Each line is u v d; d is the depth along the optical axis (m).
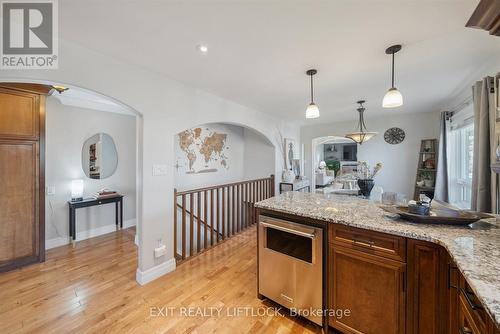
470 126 3.23
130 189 4.26
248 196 4.36
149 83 2.36
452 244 1.11
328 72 2.44
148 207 2.35
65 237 3.39
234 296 2.08
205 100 3.07
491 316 0.63
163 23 1.58
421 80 2.69
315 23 1.57
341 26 1.60
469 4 1.36
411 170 4.77
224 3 1.37
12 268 2.56
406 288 1.31
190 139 4.37
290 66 2.27
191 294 2.11
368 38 1.76
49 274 2.47
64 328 1.68
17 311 1.86
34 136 2.70
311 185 6.09
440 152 3.82
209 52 1.98
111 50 1.95
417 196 4.50
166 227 2.52
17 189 2.59
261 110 4.29
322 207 1.85
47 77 1.72
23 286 2.23
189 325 1.72
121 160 4.13
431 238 1.21
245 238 3.66
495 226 1.38
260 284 2.00
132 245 3.33
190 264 2.73
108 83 2.04
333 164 9.46
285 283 1.82
